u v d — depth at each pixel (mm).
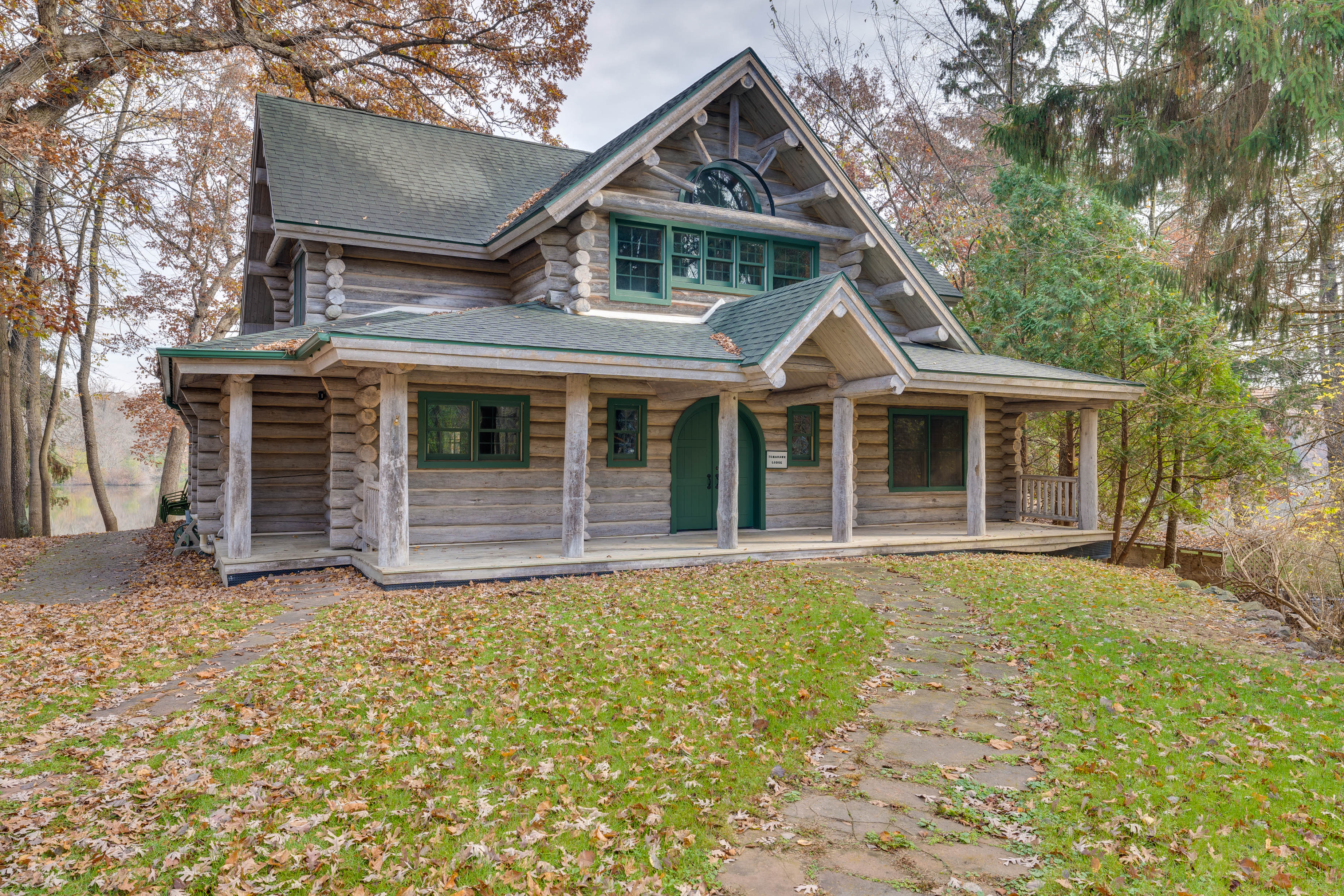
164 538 19969
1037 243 18328
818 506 15398
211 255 27797
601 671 6625
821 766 4988
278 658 7020
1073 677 6738
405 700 5938
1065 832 4105
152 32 16578
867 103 30094
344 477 12203
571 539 11094
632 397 13492
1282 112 9727
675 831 4133
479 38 24094
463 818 4254
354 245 13148
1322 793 4551
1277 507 17641
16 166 15773
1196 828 4117
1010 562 12922
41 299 17469
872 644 7672
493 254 13609
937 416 16656
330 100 24391
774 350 10797
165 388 15305
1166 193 16688
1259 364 20141
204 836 4023
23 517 23031
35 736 5250
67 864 3738
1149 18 11766
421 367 9719
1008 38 27953
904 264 14648
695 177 13414
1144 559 17422
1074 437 20578
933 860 3861
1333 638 9727
